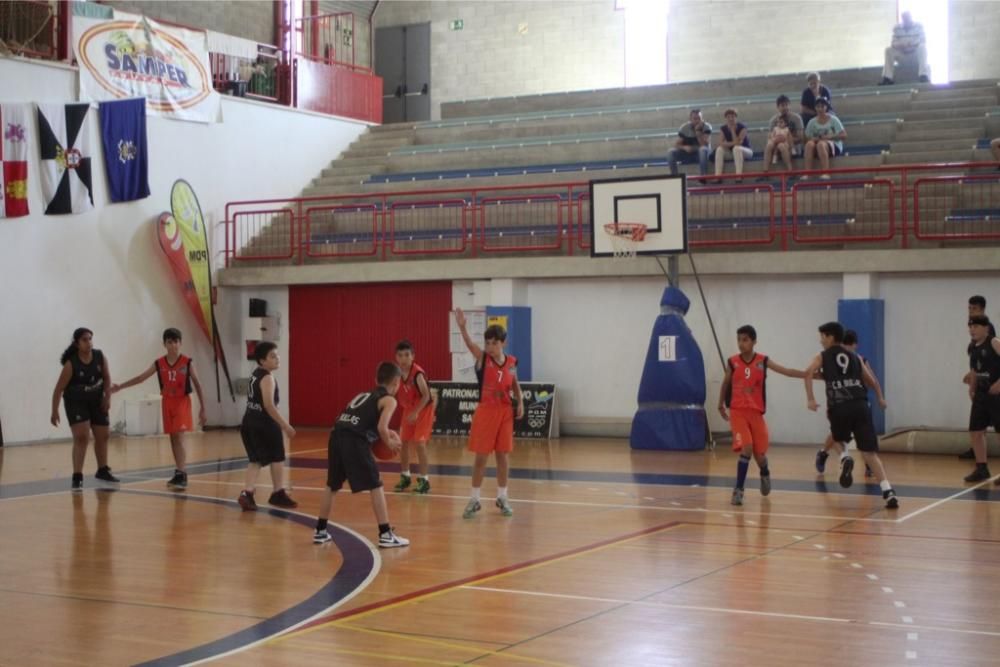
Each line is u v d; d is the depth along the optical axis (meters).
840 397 11.52
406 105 31.02
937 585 7.63
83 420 12.93
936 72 25.94
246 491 11.33
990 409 13.23
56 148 19.48
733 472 14.57
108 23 20.59
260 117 23.73
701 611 6.88
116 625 6.64
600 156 23.83
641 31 28.59
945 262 16.81
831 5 26.75
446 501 12.01
